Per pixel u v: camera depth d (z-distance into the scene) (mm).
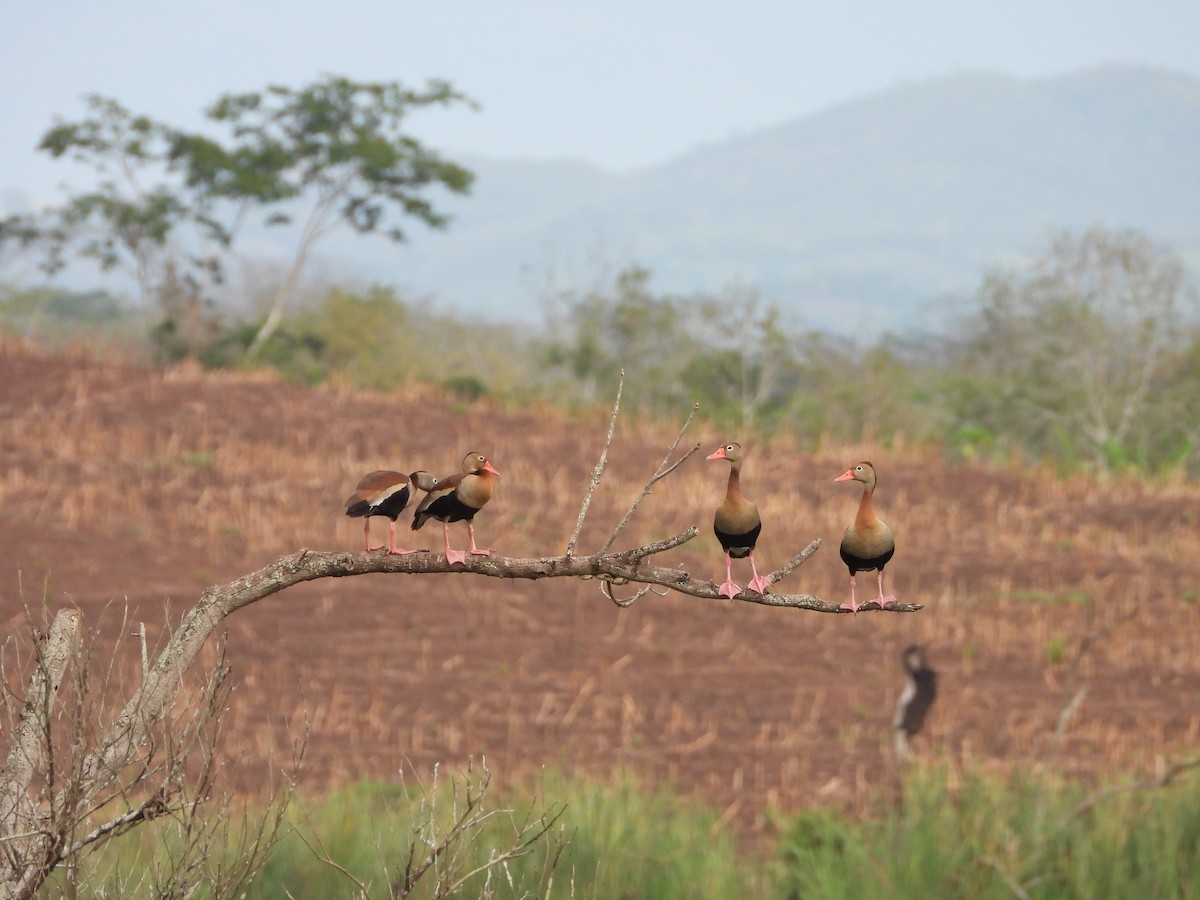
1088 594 51906
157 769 10375
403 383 85875
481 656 43812
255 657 42156
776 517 58562
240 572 48562
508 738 37094
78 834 10734
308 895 20828
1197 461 90875
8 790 9984
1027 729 38000
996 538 58438
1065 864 24719
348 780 31688
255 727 36156
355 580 50094
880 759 36031
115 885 11281
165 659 10438
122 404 66375
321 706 38531
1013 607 50344
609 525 56188
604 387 92562
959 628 46938
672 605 49219
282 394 70500
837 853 26688
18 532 49781
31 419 63156
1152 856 24766
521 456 64750
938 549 56781
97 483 56438
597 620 47594
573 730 38188
